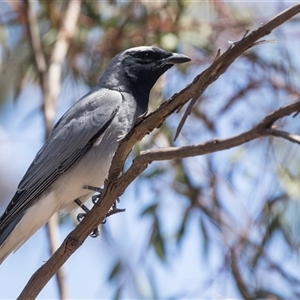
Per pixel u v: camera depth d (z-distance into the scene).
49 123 11.01
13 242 8.36
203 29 11.73
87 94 9.29
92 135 8.77
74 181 8.69
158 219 11.43
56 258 6.98
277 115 5.51
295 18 11.80
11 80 12.59
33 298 7.00
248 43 5.84
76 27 12.27
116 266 11.35
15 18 12.31
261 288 10.88
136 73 9.46
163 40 11.58
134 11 12.00
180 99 6.28
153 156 6.37
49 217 8.66
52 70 11.49
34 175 8.65
